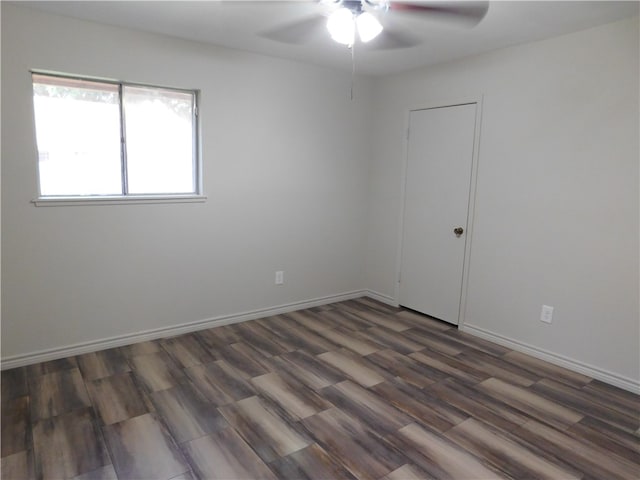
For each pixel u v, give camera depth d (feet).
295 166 13.08
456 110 11.93
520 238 10.72
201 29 9.75
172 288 11.30
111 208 10.12
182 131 11.14
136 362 9.80
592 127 9.21
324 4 7.68
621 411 8.26
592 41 9.08
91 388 8.59
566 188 9.74
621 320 9.08
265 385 8.93
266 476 6.28
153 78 10.24
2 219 8.90
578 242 9.63
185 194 11.35
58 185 9.68
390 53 11.27
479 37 9.76
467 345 11.28
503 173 10.95
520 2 7.72
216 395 8.47
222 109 11.40
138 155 10.60
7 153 8.79
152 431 7.25
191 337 11.38
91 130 9.92
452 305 12.61
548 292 10.25
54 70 9.09
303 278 13.92
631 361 9.00
